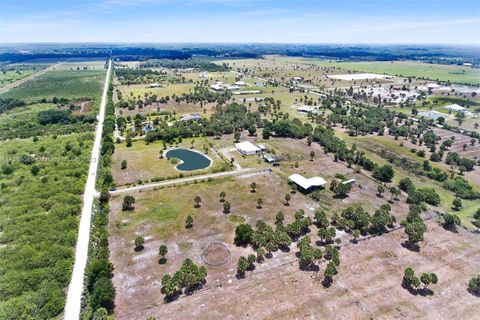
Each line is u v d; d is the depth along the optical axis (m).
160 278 72.00
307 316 62.97
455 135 178.25
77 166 126.25
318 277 73.25
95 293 63.28
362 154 137.50
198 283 70.62
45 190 106.38
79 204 100.56
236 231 85.00
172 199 106.00
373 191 114.94
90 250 79.00
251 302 65.94
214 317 62.22
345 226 91.62
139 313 62.84
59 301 63.88
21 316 59.81
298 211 96.00
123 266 75.31
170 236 86.88
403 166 136.88
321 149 154.75
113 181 116.31
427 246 85.62
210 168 129.50
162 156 141.12
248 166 133.00
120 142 158.50
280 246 83.88
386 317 63.44
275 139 167.50
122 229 89.38
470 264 79.25
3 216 92.06
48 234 83.94
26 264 72.94
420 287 71.38
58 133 170.00
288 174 126.44
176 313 63.00
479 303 67.56
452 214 96.38
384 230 92.31
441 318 63.75
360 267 76.81
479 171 135.12
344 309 64.88
